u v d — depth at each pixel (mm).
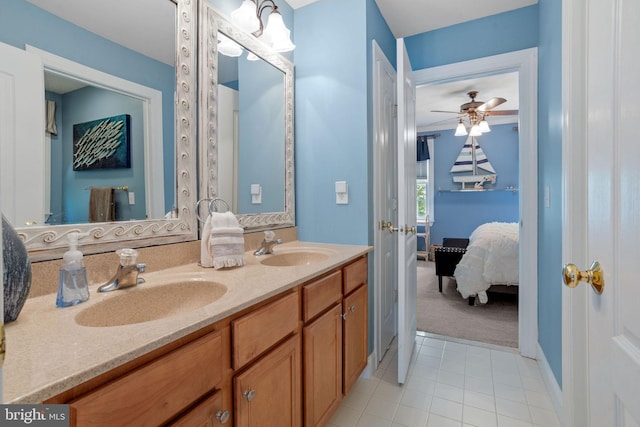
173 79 1311
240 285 1065
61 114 993
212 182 1475
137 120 1189
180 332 717
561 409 1501
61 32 996
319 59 2010
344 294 1585
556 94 1525
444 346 2336
